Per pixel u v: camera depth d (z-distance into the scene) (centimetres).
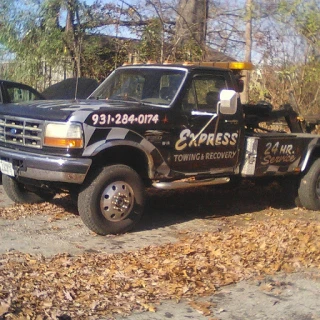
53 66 1370
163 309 440
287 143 744
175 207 779
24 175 620
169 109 646
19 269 496
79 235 624
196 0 1312
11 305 413
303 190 784
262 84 1253
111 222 626
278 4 1138
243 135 709
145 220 704
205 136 673
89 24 1365
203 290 478
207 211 766
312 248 586
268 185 911
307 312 452
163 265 519
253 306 457
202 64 735
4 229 634
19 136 628
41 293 440
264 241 597
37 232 629
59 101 680
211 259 543
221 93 655
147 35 1323
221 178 704
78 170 591
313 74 1217
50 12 1348
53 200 764
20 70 1365
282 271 534
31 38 1357
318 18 1127
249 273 520
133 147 622
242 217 740
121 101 679
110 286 468
